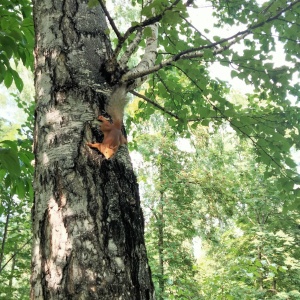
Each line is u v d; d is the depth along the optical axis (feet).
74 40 7.01
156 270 32.55
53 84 6.61
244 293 23.71
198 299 24.35
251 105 15.98
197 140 34.37
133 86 7.30
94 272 5.32
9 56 7.17
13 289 23.72
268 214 38.11
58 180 5.86
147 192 36.83
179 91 13.91
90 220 5.60
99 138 6.20
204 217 35.88
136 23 6.43
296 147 12.46
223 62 10.59
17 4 11.18
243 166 39.29
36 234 5.81
